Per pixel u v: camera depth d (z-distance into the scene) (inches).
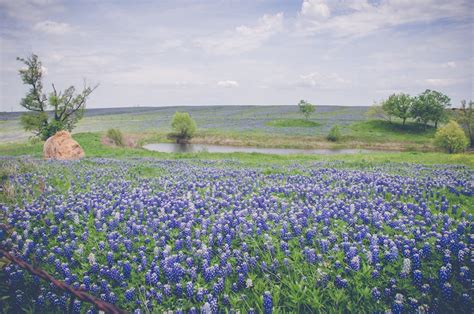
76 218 319.9
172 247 268.8
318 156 1558.8
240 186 508.7
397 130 3388.3
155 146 2780.5
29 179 559.8
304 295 193.8
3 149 1993.1
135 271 233.8
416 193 442.3
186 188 496.4
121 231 307.3
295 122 4133.9
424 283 209.5
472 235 256.2
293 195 441.7
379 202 390.9
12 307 197.2
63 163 869.8
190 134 3189.0
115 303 198.5
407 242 253.6
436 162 1159.0
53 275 226.8
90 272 231.5
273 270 227.8
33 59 1862.7
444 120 3348.9
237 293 205.3
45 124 2011.6
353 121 4325.8
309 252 231.9
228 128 3794.3
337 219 327.0
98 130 3747.5
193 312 183.3
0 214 343.9
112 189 481.4
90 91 2022.6
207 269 217.6
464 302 186.1
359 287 200.7
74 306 191.9
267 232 289.6
